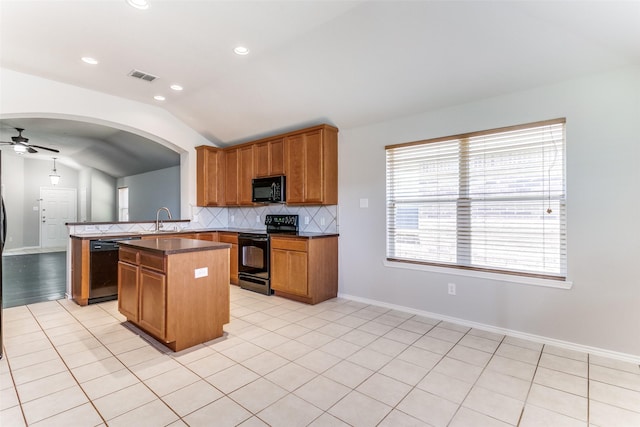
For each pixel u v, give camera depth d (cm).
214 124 512
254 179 497
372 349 274
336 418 186
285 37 295
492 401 202
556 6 206
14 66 356
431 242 358
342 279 430
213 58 336
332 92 365
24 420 182
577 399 203
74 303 406
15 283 522
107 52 324
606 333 258
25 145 587
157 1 245
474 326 323
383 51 290
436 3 233
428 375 232
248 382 223
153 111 490
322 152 414
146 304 289
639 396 206
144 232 472
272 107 427
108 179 996
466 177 332
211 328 292
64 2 247
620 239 253
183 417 186
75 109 409
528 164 296
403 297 374
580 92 266
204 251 286
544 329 285
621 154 251
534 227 295
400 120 373
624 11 192
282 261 423
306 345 282
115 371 237
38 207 994
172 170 729
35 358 257
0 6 251
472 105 321
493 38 250
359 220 411
